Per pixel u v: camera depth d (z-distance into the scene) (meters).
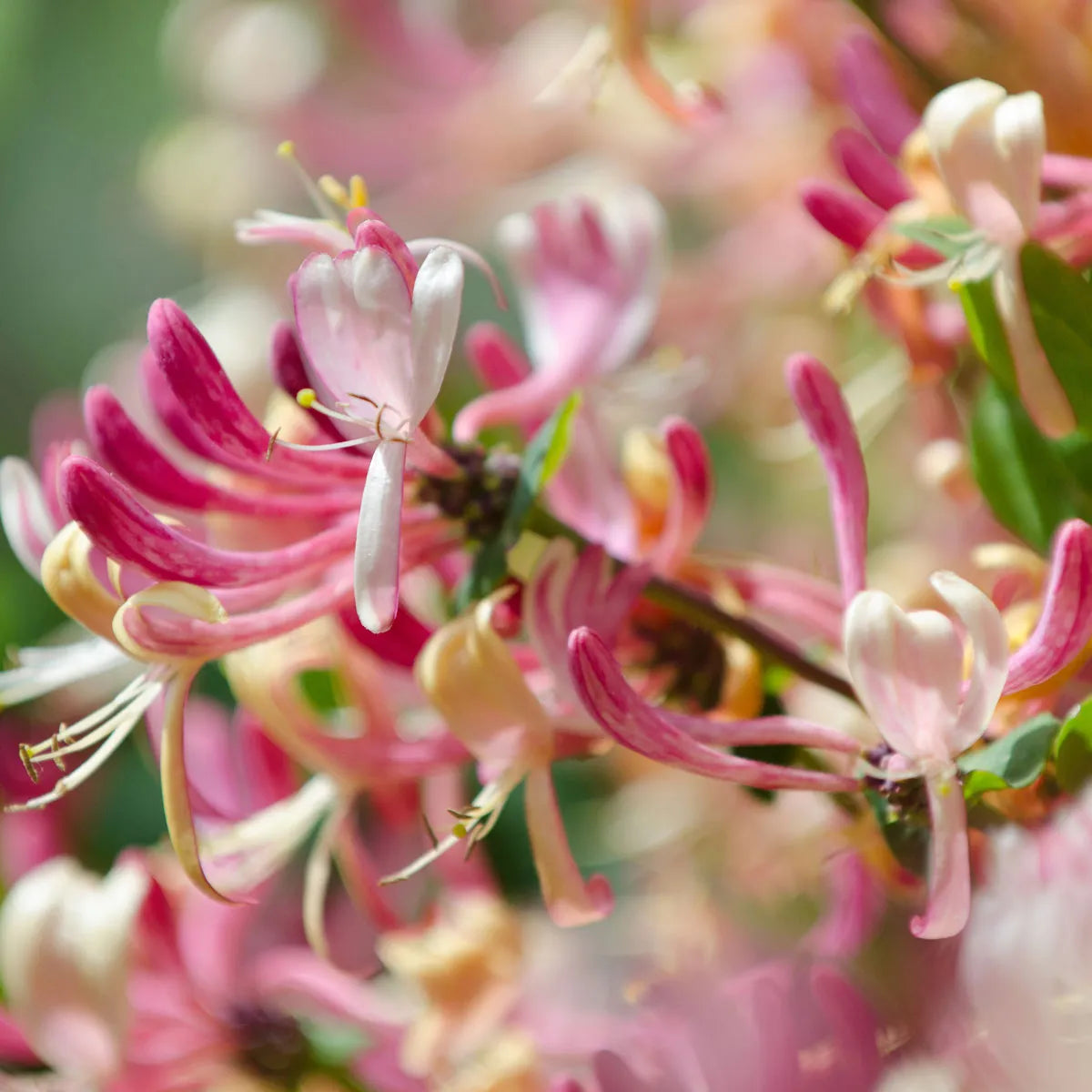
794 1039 0.69
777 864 0.76
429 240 0.68
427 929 0.76
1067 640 0.66
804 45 0.79
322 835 0.72
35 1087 0.74
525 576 0.70
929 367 0.73
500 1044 0.74
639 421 0.80
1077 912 0.66
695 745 0.67
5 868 0.80
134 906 0.72
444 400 0.85
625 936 0.78
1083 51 0.72
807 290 0.83
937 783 0.66
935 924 0.66
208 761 0.74
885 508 0.83
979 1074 0.67
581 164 0.89
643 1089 0.69
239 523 0.70
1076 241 0.70
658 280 0.73
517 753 0.68
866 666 0.66
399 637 0.70
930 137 0.68
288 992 0.76
